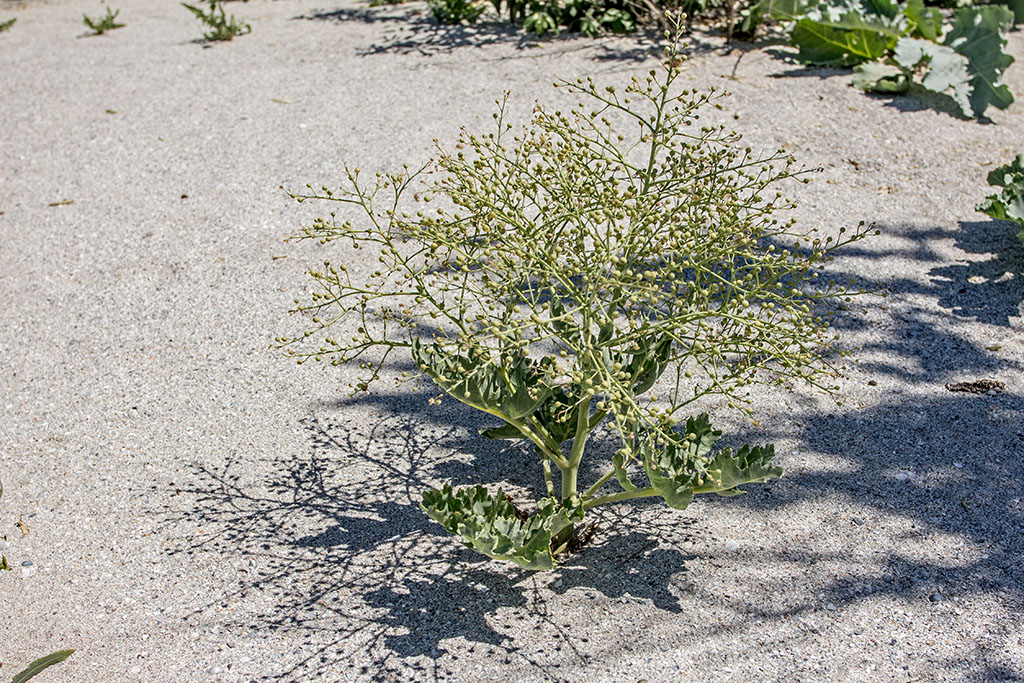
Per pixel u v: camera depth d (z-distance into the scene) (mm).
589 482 3115
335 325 4004
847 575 2699
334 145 5652
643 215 2529
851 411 3395
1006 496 2969
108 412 3547
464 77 6469
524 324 2453
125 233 4859
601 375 2389
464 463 3219
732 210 2609
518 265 2529
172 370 3779
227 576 2768
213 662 2488
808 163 5105
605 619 2588
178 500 3076
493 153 2672
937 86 5582
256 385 3666
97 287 4395
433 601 2662
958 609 2578
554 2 7145
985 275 4180
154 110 6422
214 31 8000
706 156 2758
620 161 2711
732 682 2375
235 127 6027
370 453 3279
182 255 4617
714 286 2658
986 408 3381
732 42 6785
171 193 5250
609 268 2891
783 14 6449
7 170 5680
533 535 2488
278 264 4488
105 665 2500
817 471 3111
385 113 6016
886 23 5867
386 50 7184
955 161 5098
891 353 3705
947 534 2832
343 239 4672
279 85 6676
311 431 3402
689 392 3521
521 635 2547
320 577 2754
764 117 5586
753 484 3066
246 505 3045
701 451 2795
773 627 2543
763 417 3377
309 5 8781
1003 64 5445
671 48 2682
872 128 5453
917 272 4211
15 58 7828
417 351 2633
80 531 2969
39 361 3885
